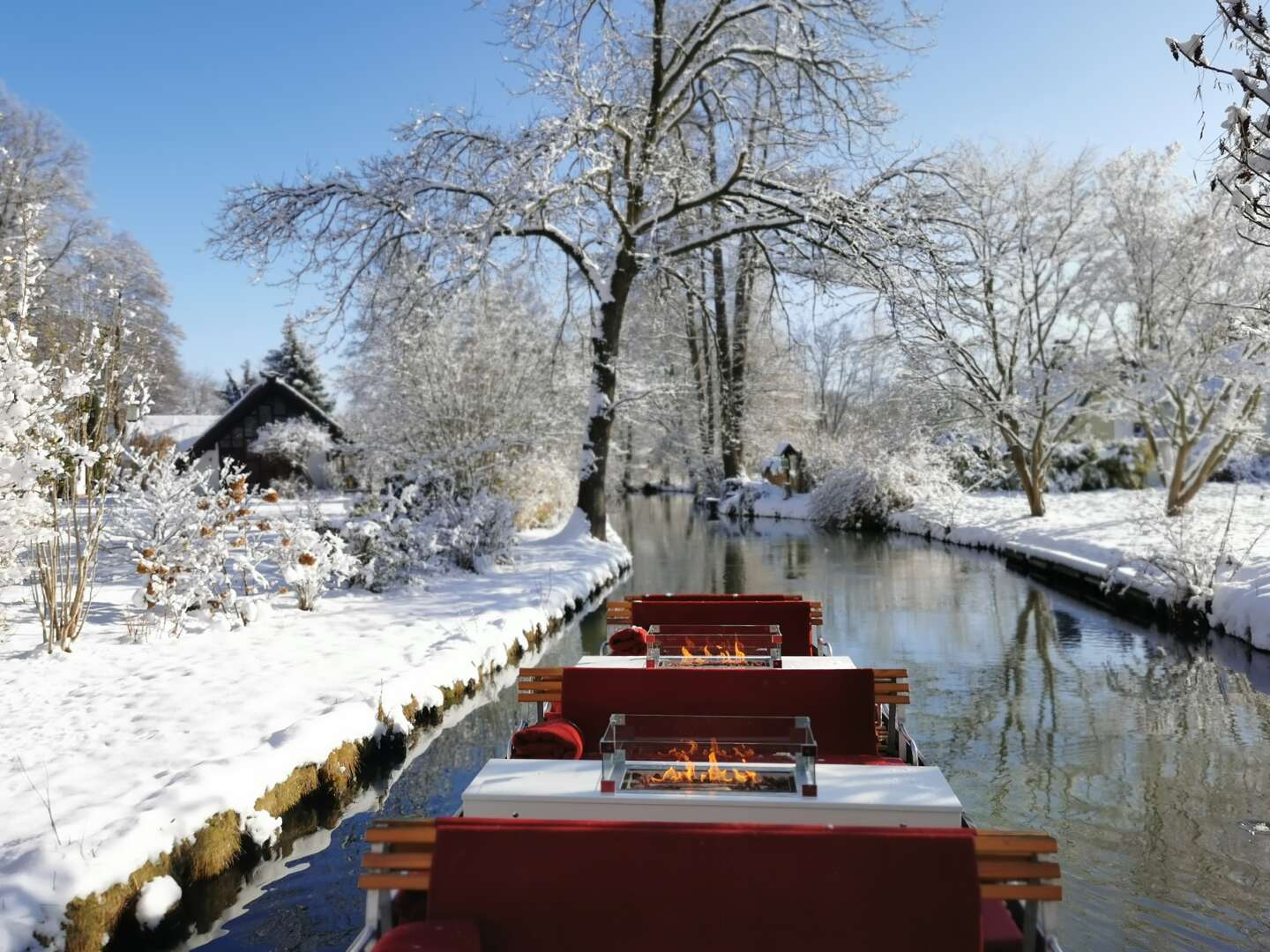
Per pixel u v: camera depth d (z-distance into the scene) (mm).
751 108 17453
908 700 4855
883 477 25891
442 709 7074
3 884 3471
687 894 2566
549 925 2600
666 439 39031
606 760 3123
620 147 17359
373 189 15672
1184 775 6000
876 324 23938
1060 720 7289
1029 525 19734
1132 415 20625
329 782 5324
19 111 26219
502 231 15258
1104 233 20453
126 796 4402
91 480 8023
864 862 2535
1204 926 4102
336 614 9750
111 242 28422
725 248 22203
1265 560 11148
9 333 6770
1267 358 14922
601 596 13609
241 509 9445
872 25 16203
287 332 50000
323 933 4035
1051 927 2586
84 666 7121
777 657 4891
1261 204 4773
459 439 17625
